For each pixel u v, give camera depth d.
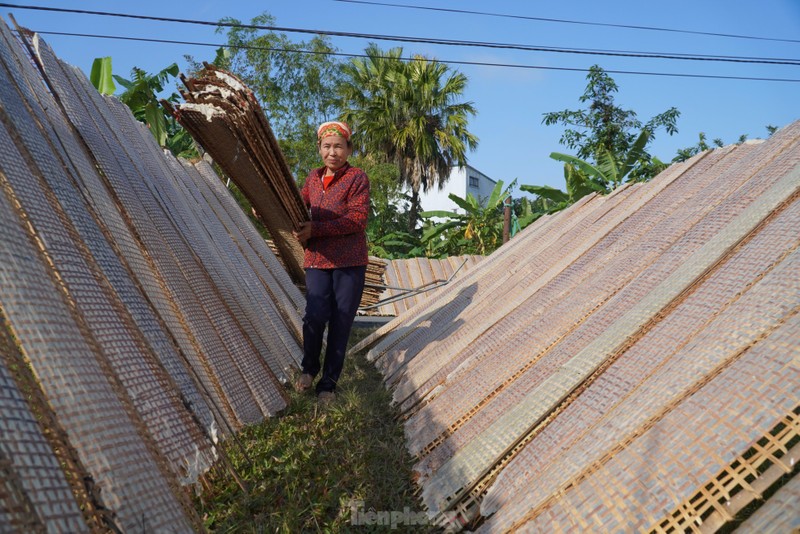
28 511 0.97
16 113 2.03
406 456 2.48
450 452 2.24
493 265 5.45
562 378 2.12
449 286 5.85
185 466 1.83
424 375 3.48
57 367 1.34
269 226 4.39
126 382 1.73
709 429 1.37
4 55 2.25
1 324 1.25
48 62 2.79
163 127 11.05
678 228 2.78
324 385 3.47
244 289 3.78
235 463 2.28
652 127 18.77
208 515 1.87
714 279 1.99
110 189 2.64
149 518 1.32
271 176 3.26
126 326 1.88
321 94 20.69
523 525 1.55
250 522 1.83
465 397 2.66
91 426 1.33
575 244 3.98
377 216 23.70
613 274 2.80
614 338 2.11
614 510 1.37
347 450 2.48
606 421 1.68
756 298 1.68
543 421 1.99
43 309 1.41
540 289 3.57
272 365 3.40
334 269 3.54
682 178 3.62
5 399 1.10
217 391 2.55
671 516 1.27
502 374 2.61
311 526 1.88
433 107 28.33
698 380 1.54
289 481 2.18
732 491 1.27
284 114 20.00
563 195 16.98
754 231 2.15
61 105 2.64
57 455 1.17
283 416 2.99
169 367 2.11
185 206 3.63
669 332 1.90
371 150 27.75
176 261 2.90
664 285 2.23
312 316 3.51
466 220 21.62
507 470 1.86
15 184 1.70
